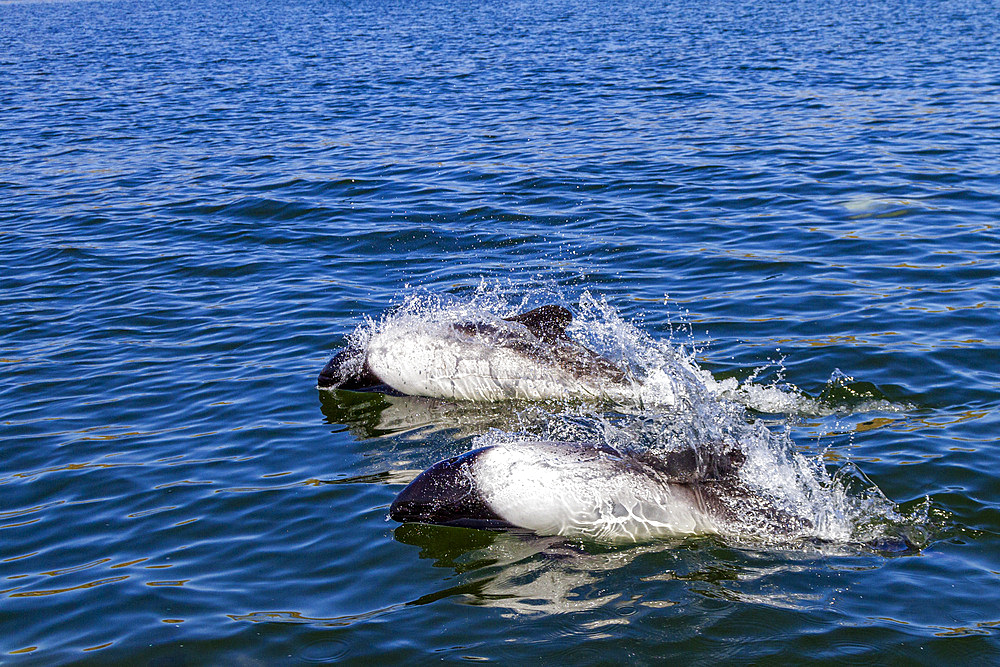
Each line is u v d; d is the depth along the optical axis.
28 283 12.80
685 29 43.56
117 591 6.17
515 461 7.05
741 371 8.98
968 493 6.79
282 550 6.61
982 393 8.30
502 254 13.20
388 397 9.18
